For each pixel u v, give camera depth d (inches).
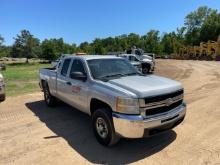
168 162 185.3
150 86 199.6
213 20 3572.8
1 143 227.0
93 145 217.9
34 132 252.4
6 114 320.5
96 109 233.6
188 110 319.6
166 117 195.8
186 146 211.0
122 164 185.0
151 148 209.2
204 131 243.8
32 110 336.2
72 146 217.2
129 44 4667.8
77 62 261.9
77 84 249.1
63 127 265.1
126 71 252.2
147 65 880.3
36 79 759.7
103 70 242.8
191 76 725.3
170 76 743.1
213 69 990.4
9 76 882.1
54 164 187.5
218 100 372.8
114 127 196.5
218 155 194.1
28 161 193.2
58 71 298.0
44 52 3326.8
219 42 2094.0
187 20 4037.9
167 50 4037.9
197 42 3730.3
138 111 187.8
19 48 3334.2
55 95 316.2
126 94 190.5
